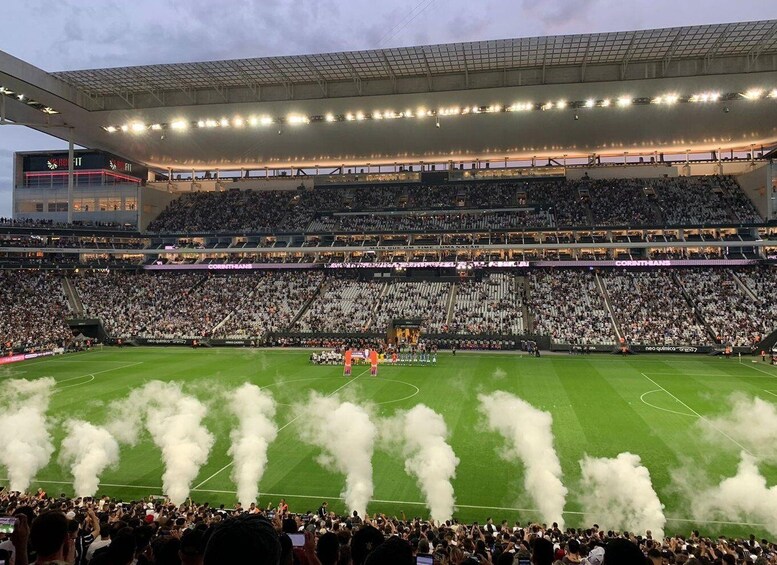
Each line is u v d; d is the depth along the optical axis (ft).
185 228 310.24
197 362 198.80
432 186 320.29
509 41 187.11
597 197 293.23
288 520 33.81
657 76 204.03
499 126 259.80
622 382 155.94
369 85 223.92
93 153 311.27
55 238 275.80
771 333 209.46
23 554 20.17
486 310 250.16
